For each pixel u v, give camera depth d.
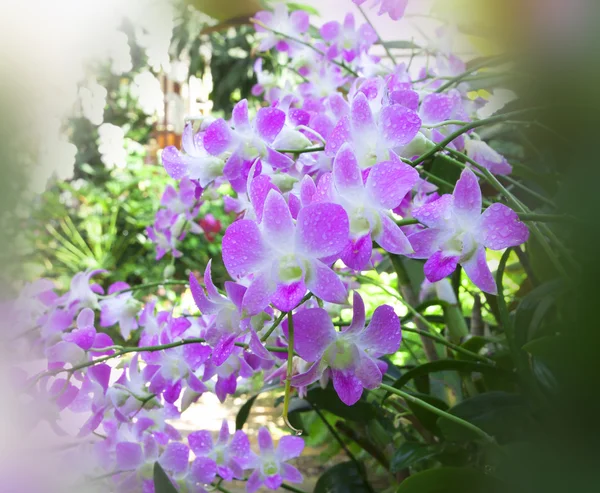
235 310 0.46
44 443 0.55
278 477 0.69
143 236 3.30
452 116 0.58
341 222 0.38
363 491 0.82
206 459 0.63
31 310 0.66
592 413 0.20
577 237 0.17
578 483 0.19
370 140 0.45
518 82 0.22
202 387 0.61
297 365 0.55
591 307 0.18
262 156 0.53
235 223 0.40
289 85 0.88
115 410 0.62
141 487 0.63
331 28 0.80
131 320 0.72
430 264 0.43
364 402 0.75
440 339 0.65
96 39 0.59
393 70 0.73
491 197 0.77
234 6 0.84
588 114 0.17
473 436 0.58
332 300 0.39
